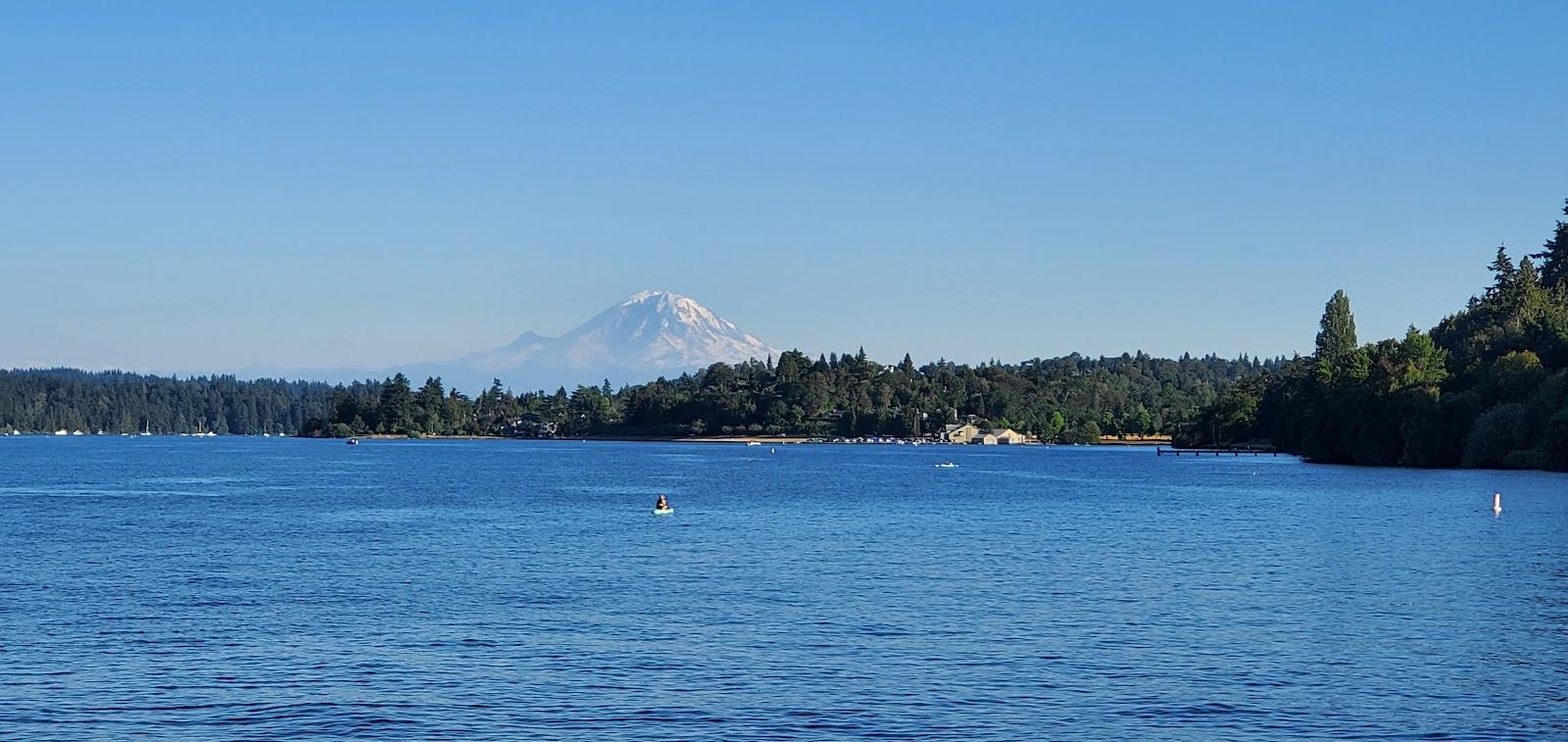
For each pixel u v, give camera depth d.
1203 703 44.66
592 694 45.69
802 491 169.25
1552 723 42.44
